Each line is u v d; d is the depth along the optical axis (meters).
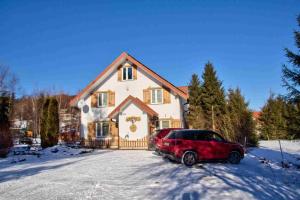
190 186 10.23
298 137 16.88
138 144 27.64
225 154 15.72
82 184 10.81
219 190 9.59
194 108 40.44
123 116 28.33
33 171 14.44
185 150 15.05
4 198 9.01
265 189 9.82
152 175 12.52
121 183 10.93
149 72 29.77
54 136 28.95
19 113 65.44
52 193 9.49
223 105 40.72
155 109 29.52
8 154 22.50
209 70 43.59
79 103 31.34
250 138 28.14
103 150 26.16
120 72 30.98
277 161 17.34
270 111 45.31
